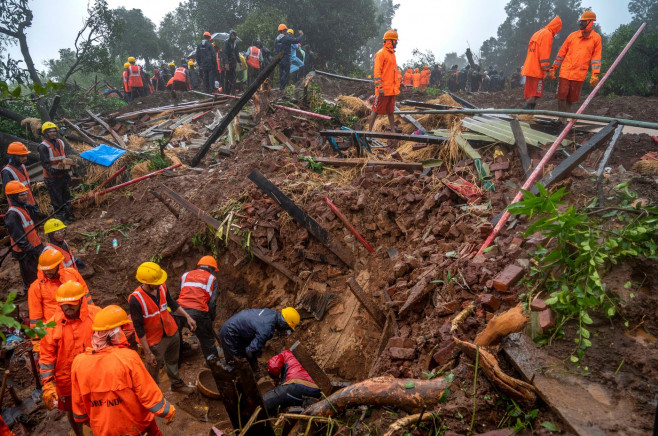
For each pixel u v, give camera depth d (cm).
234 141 1075
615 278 357
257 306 758
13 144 739
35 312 506
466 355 361
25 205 705
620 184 431
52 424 521
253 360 554
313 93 1148
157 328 536
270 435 368
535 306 344
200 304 590
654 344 314
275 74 1947
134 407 361
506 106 1256
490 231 508
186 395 575
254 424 358
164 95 1537
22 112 1289
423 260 576
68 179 894
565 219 346
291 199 771
